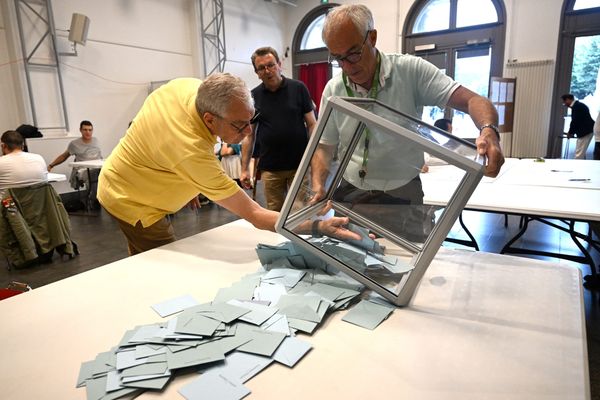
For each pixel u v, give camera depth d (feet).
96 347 2.56
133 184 4.79
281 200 9.34
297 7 26.91
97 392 2.13
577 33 18.26
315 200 3.60
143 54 20.53
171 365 2.27
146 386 2.13
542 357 2.34
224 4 23.63
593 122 17.69
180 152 3.98
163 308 3.02
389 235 3.44
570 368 2.23
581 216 5.67
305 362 2.34
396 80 4.75
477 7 20.51
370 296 3.16
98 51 18.70
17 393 2.16
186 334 2.54
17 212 10.04
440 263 3.76
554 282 3.32
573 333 2.57
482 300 3.05
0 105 16.21
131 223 5.06
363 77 4.57
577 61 18.57
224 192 4.00
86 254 11.57
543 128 19.69
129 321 2.86
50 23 16.81
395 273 3.09
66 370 2.35
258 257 3.94
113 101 19.61
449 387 2.11
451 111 18.04
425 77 4.75
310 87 27.43
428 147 2.67
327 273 3.53
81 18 16.43
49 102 17.34
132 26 19.88
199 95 3.84
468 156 2.71
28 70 16.52
